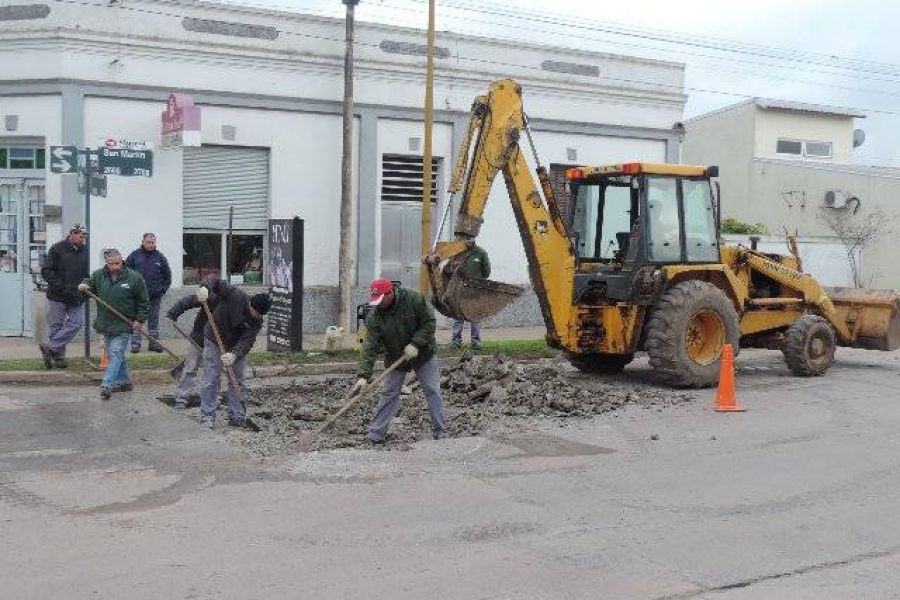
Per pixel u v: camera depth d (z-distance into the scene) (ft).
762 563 19.83
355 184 59.21
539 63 65.36
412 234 62.08
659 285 41.14
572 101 66.85
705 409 37.14
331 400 37.63
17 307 52.08
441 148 62.23
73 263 40.98
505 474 26.53
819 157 103.65
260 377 43.29
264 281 57.16
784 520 22.85
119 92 51.85
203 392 32.86
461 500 23.85
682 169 43.01
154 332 48.11
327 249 58.44
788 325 47.98
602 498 24.40
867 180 89.92
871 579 19.04
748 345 48.85
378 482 25.38
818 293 48.57
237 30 54.95
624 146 69.51
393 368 29.86
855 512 23.62
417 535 21.06
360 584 18.03
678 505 23.93
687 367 41.09
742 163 100.53
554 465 27.71
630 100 69.05
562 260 41.75
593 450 29.76
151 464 26.86
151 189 53.01
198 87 54.03
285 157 56.85
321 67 57.31
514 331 61.93
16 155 51.98
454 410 35.53
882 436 32.60
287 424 32.89
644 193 41.78
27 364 41.75
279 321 48.19
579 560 19.67
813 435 32.63
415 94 60.80
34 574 18.20
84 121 51.24
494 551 20.12
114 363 36.70
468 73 62.44
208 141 54.49
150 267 47.55
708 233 44.14
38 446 28.99
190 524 21.50
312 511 22.66
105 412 33.96
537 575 18.75
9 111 51.26
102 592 17.34
